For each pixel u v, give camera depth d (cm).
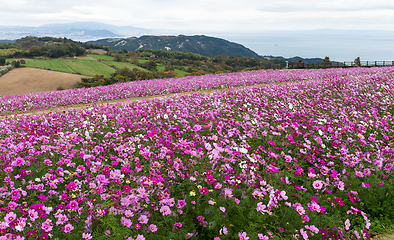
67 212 365
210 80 2533
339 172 539
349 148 607
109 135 634
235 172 487
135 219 357
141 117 873
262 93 1299
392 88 1305
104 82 6209
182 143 568
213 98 1178
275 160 558
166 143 576
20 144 575
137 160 505
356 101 1030
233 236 350
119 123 784
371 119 800
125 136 658
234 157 528
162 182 442
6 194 395
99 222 355
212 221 366
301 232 339
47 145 610
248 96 1207
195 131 670
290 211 390
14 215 332
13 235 306
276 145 635
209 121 762
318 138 590
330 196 446
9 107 1684
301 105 1015
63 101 1844
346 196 450
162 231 352
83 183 444
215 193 423
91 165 494
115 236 322
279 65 4931
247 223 374
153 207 380
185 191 441
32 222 347
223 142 597
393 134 694
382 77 1720
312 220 381
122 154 549
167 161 500
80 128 770
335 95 1229
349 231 370
